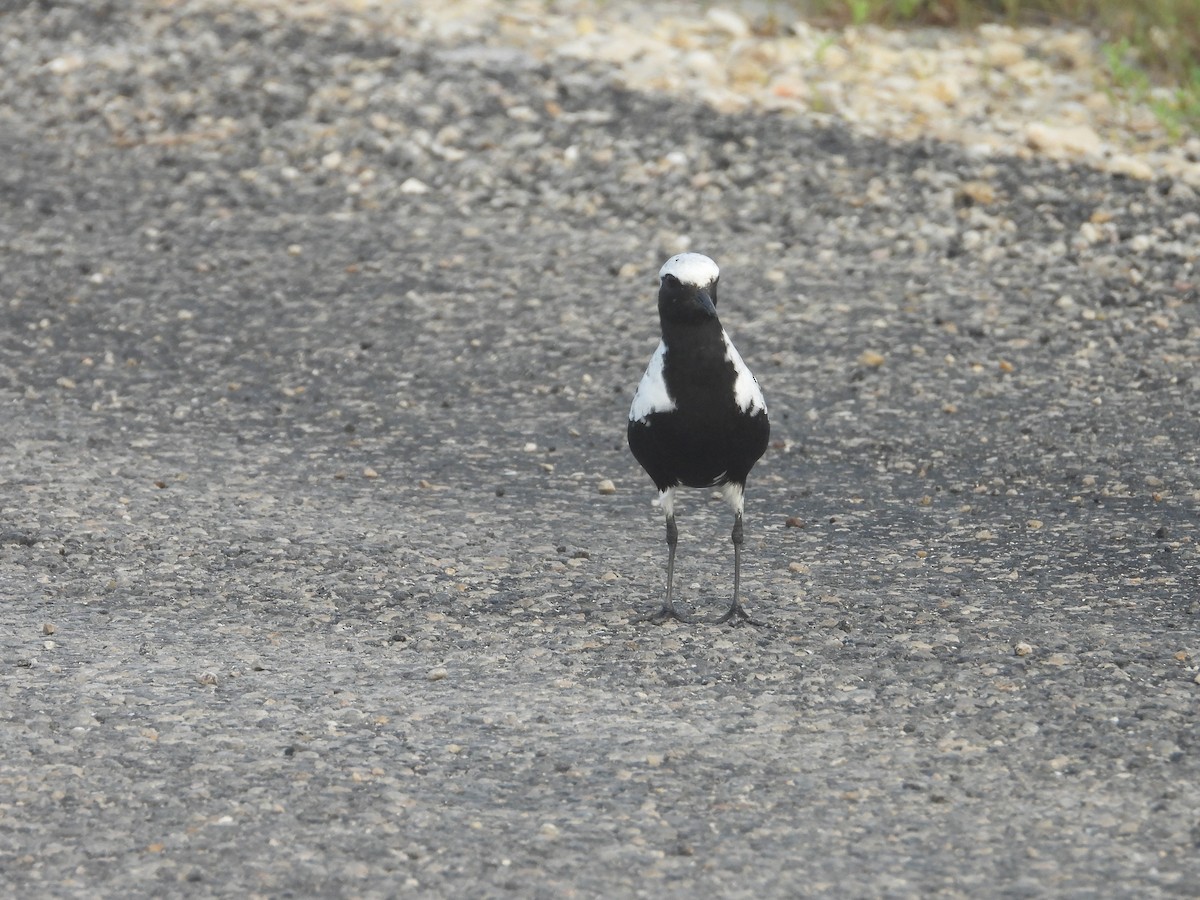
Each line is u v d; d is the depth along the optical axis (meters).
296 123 20.33
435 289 16.45
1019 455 12.88
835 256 16.97
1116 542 11.27
